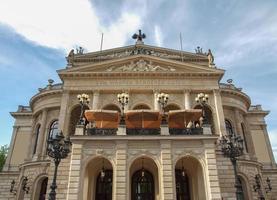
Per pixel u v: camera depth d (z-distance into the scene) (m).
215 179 27.73
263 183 40.88
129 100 38.66
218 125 37.00
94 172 33.69
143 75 39.81
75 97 39.09
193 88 39.34
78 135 29.62
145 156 29.11
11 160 46.88
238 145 24.14
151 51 46.22
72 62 44.22
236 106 42.03
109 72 39.59
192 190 33.16
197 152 29.31
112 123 33.19
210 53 43.75
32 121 46.19
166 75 39.84
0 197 42.62
